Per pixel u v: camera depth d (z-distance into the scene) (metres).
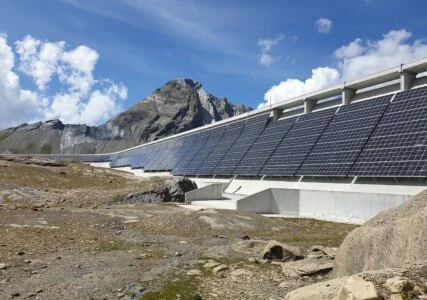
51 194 47.03
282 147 57.50
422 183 33.28
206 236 29.14
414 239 14.04
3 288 15.45
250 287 16.80
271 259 21.89
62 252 21.78
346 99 54.38
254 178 57.25
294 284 17.19
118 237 27.03
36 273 17.70
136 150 148.25
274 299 15.21
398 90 47.88
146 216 35.81
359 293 9.79
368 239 16.17
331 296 11.05
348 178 40.72
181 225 31.94
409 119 39.66
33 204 40.03
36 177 57.59
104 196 51.06
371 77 49.75
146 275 18.41
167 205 48.84
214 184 60.28
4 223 27.11
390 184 36.06
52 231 26.31
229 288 16.62
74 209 37.62
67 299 14.68
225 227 32.06
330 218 39.31
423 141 35.53
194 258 22.31
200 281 17.64
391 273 11.31
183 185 63.38
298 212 43.62
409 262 12.97
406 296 9.83
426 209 14.52
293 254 22.12
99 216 33.62
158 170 101.69
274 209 45.41
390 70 47.28
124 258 21.45
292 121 62.84
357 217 36.56
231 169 64.81
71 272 18.23
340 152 44.66
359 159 40.78
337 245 26.94
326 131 51.38
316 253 23.25
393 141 38.91
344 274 16.84
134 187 59.16
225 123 88.75
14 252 20.61
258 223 34.59
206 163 77.56
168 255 22.78
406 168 34.62
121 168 138.75
